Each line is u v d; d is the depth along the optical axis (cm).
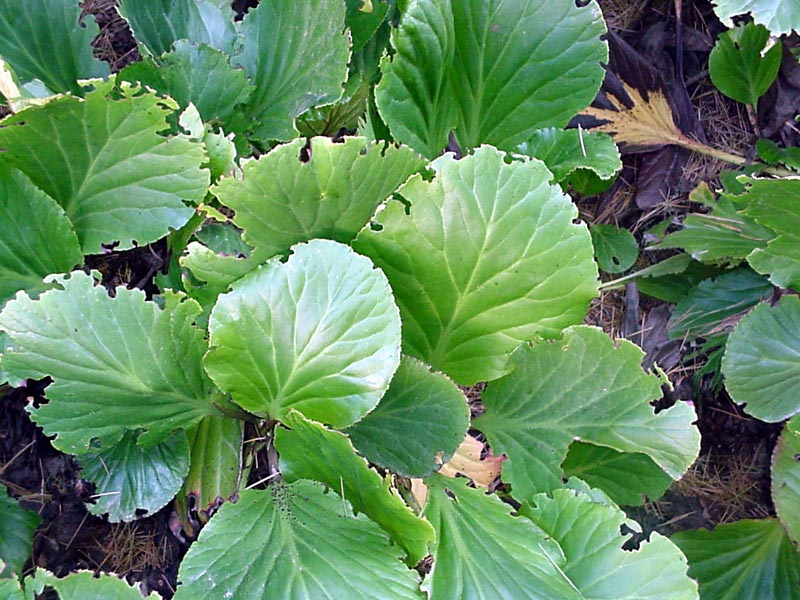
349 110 78
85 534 71
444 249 60
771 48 85
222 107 71
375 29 74
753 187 66
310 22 70
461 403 62
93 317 56
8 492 70
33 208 62
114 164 62
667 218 90
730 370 74
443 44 67
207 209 62
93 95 58
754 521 76
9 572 61
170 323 58
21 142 60
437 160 58
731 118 93
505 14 70
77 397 57
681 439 63
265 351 57
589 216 90
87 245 65
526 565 58
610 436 64
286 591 53
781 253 72
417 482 69
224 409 65
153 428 61
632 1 94
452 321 64
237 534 56
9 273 63
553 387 66
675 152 91
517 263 61
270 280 56
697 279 84
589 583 59
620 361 63
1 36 67
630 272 89
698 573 75
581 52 72
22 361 55
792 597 75
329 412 58
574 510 62
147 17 73
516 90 74
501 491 72
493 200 59
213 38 77
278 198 57
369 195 59
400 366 62
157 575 72
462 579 57
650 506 83
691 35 94
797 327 73
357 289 56
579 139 75
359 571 55
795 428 72
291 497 60
